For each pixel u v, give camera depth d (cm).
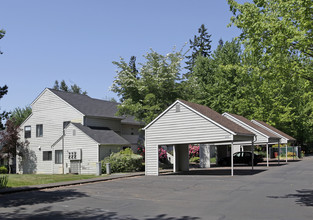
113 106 4378
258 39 1227
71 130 3506
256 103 5150
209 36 8225
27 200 1488
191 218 1013
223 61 5447
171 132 2675
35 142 4003
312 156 5800
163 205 1262
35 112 4069
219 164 4075
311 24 1115
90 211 1181
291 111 5500
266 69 1338
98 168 2972
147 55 3750
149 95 3506
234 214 1052
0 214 1162
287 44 1147
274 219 972
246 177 2259
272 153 5453
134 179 2422
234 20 1279
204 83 5678
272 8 1221
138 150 3819
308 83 1274
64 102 3841
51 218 1076
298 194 1443
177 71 3722
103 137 3478
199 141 2519
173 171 3127
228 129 2394
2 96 1524
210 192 1584
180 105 2642
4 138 4016
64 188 1972
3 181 2031
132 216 1071
